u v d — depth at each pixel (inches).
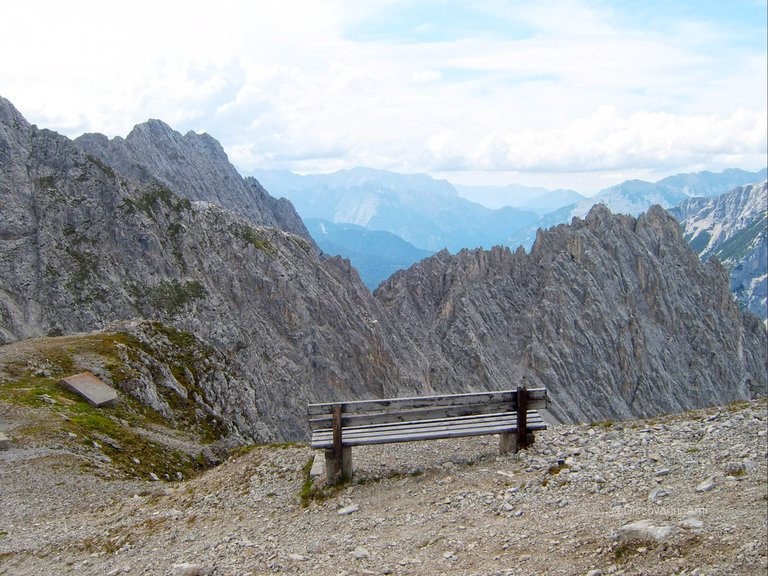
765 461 695.1
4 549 905.5
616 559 525.7
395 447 925.2
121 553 771.4
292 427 6171.3
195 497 930.7
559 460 789.2
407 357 7682.1
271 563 631.8
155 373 2792.8
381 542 644.1
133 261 6953.7
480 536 619.5
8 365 2388.0
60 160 7475.4
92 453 1573.6
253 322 7007.9
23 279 6535.4
